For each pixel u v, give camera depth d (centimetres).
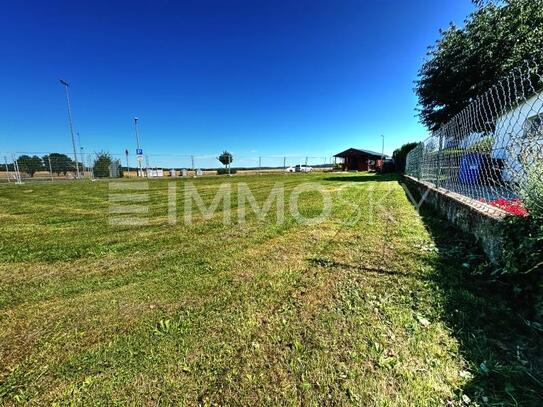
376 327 173
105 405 129
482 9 1209
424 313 183
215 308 207
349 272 257
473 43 1235
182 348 164
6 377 148
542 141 188
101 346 170
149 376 144
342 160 4250
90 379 144
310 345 160
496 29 1152
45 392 138
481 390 123
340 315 188
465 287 213
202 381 139
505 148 254
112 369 151
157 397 131
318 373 140
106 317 203
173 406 126
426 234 362
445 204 432
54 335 184
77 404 130
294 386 133
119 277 273
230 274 268
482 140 321
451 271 243
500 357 141
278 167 3625
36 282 268
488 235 251
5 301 231
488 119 299
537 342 151
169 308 211
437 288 213
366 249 318
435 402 120
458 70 1290
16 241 408
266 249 339
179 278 264
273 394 129
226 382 137
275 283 243
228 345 164
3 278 279
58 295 240
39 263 319
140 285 253
